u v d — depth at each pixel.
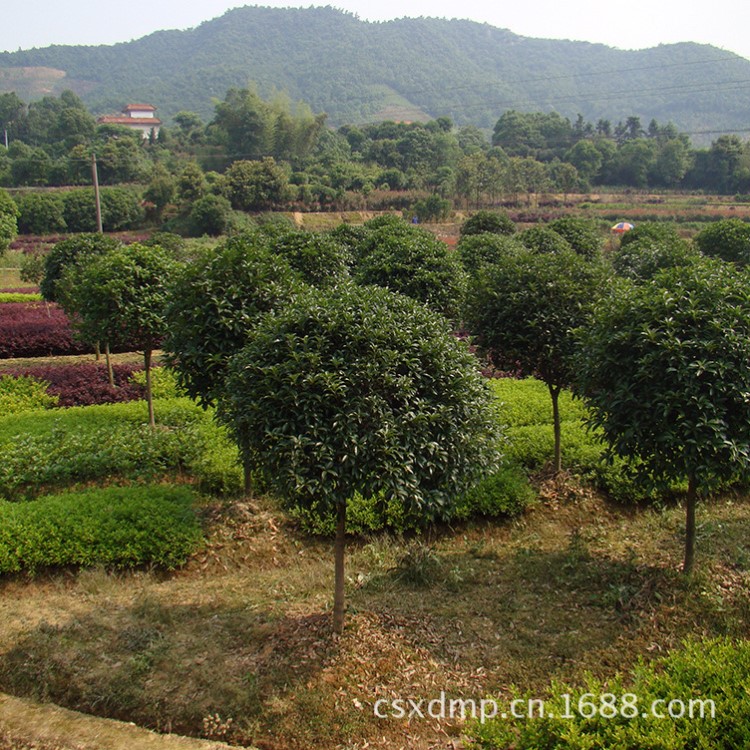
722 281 6.97
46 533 7.77
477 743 4.57
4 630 6.73
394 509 8.67
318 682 5.90
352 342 5.95
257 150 64.06
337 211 52.03
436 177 54.91
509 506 9.09
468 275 14.92
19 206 48.22
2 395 13.84
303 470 5.53
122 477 10.14
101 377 15.49
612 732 4.15
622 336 6.81
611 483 9.58
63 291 16.16
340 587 6.46
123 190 51.72
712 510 9.42
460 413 6.12
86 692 5.91
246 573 8.11
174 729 5.58
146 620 6.88
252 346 6.33
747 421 6.29
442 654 6.31
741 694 4.30
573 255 9.91
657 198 53.88
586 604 7.15
